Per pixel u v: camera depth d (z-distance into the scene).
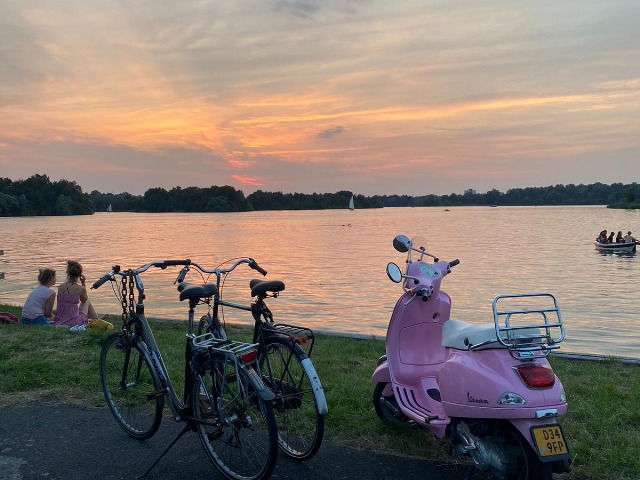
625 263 32.06
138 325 4.62
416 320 4.52
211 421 4.02
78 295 9.33
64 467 4.05
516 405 3.27
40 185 169.88
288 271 27.84
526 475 3.27
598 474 3.89
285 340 4.07
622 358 7.40
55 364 6.36
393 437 4.55
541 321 14.17
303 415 4.50
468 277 25.38
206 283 4.41
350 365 6.83
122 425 4.69
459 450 3.64
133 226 93.19
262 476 3.69
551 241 51.50
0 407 5.20
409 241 4.64
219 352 3.92
